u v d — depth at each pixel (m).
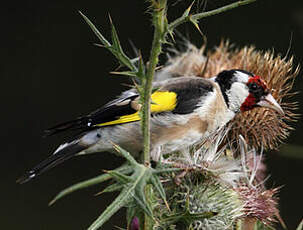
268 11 14.62
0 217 13.36
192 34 14.27
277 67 8.50
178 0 5.09
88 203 13.99
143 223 5.48
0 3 16.66
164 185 6.53
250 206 6.66
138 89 5.23
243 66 8.77
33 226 13.28
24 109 15.86
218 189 6.61
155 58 5.08
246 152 6.86
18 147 15.26
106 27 16.19
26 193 14.11
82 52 16.33
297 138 11.82
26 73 16.27
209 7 14.32
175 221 5.91
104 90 15.97
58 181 14.44
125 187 4.95
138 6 16.02
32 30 16.59
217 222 6.53
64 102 15.90
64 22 16.56
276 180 12.44
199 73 8.98
